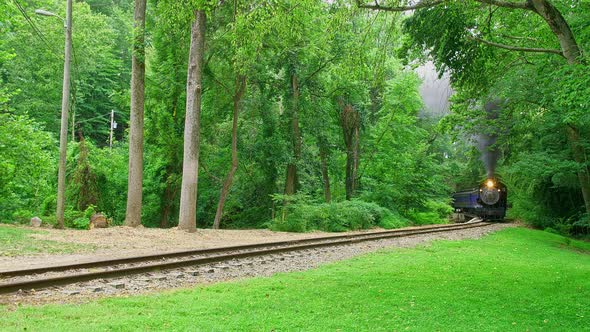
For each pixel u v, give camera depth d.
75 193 22.92
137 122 20.34
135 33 20.30
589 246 24.06
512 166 26.70
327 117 30.69
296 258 12.50
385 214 29.19
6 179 19.12
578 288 8.83
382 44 12.29
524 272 10.87
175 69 24.73
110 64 43.25
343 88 31.23
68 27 17.89
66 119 17.88
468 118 21.86
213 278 9.22
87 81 41.97
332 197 37.12
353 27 13.33
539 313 6.71
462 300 7.35
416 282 8.89
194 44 19.38
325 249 14.63
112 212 25.73
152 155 27.50
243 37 12.16
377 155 35.91
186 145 19.36
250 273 9.89
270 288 7.85
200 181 30.95
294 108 28.22
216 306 6.38
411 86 34.59
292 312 6.21
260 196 31.67
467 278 9.61
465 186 45.31
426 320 6.01
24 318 5.46
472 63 12.81
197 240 16.44
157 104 25.23
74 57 30.09
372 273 9.92
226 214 31.70
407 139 37.34
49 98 35.00
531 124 23.17
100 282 8.12
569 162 23.86
